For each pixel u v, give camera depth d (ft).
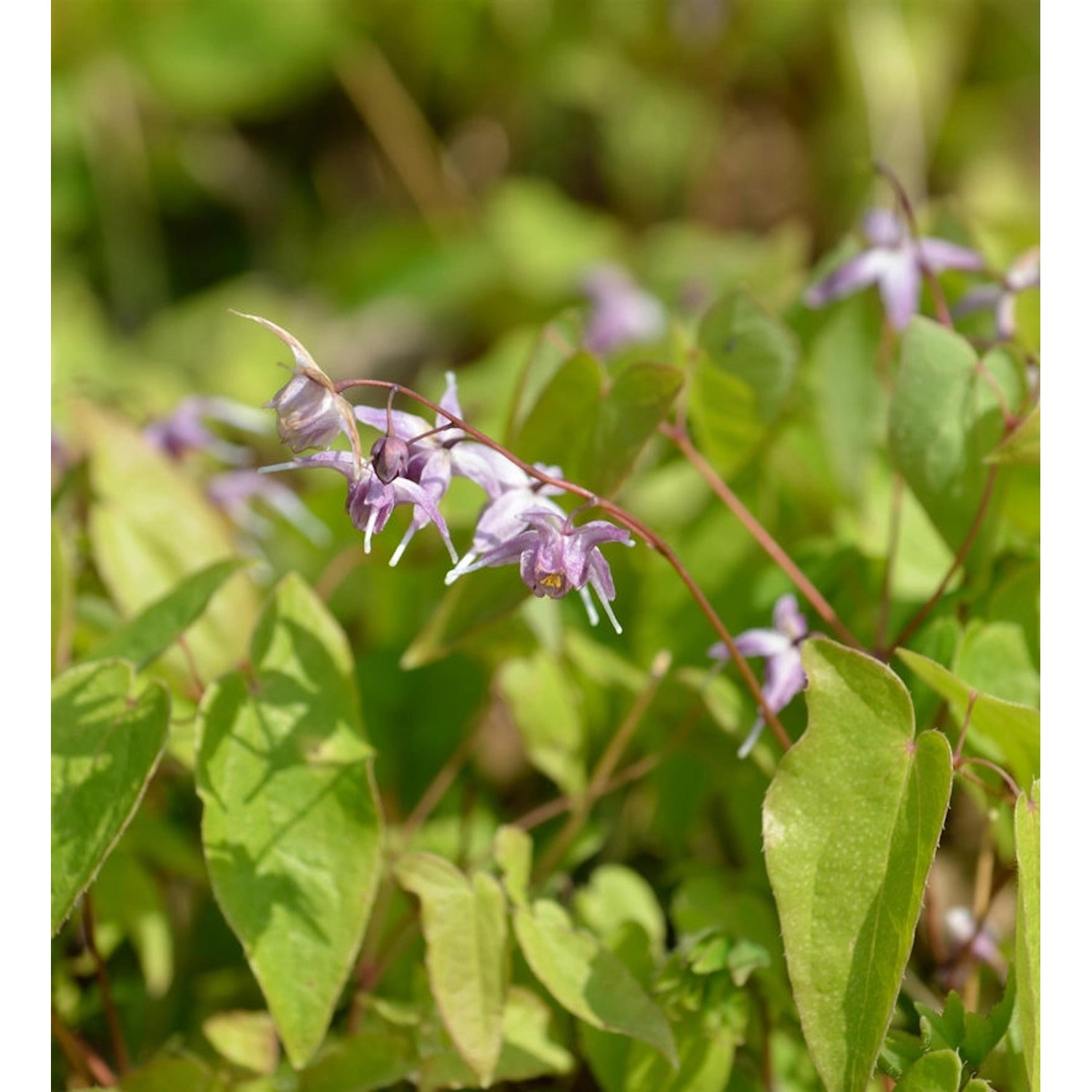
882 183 3.35
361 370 3.19
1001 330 2.06
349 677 1.86
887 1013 1.73
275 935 1.80
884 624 1.98
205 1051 1.94
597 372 1.87
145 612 1.91
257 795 1.82
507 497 1.79
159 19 3.43
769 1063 1.90
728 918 1.91
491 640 2.03
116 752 1.82
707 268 3.01
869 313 2.12
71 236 3.39
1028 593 1.93
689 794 2.05
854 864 1.75
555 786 2.16
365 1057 1.88
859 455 2.12
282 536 2.33
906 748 1.76
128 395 2.33
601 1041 1.89
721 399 2.02
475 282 3.24
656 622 2.09
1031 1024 1.75
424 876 1.84
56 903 1.81
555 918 1.87
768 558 2.08
